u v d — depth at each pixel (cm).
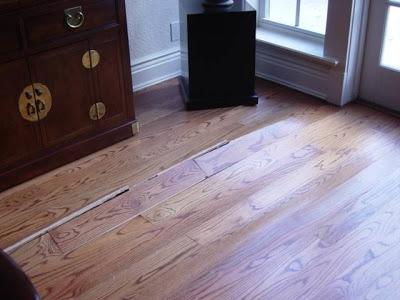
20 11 189
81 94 220
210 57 256
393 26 248
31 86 202
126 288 165
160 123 257
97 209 200
